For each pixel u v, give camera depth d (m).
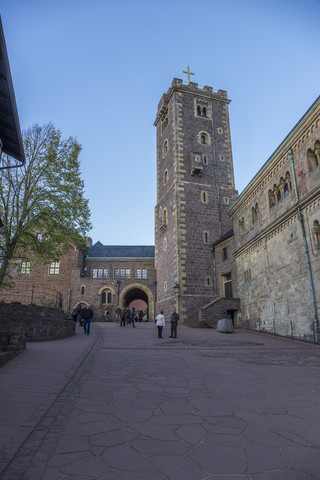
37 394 6.07
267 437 4.38
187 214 35.03
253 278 24.47
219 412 5.43
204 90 41.09
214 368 9.39
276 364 10.13
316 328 16.42
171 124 39.22
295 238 18.83
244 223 26.91
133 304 74.12
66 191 21.59
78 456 3.74
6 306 14.47
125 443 4.13
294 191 19.09
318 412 5.45
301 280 18.09
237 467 3.54
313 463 3.65
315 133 17.33
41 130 21.83
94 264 44.62
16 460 3.58
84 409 5.45
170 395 6.44
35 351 11.45
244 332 23.03
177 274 32.75
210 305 26.69
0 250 20.02
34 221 20.78
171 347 14.48
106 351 12.67
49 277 40.75
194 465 3.58
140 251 48.62
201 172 36.66
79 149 22.44
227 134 40.16
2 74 7.08
